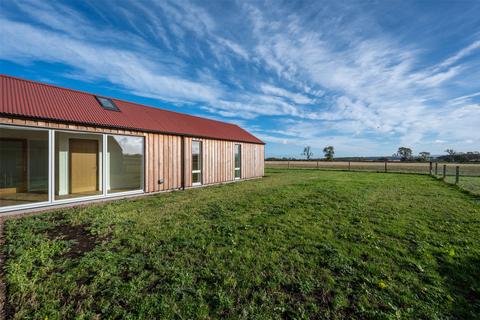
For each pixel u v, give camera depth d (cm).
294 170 2188
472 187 888
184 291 211
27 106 538
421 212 503
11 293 204
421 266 259
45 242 321
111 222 425
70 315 179
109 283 222
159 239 341
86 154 809
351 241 337
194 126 1073
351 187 918
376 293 209
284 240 340
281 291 215
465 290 215
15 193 723
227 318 177
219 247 312
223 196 716
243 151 1292
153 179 784
